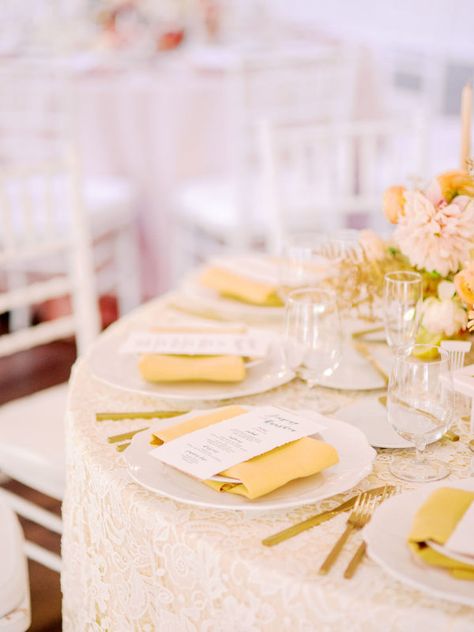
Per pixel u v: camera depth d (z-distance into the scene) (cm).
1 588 136
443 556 89
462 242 129
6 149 367
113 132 370
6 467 189
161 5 425
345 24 536
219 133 367
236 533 102
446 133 431
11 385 354
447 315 132
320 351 126
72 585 133
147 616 111
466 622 86
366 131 270
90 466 119
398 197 138
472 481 105
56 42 418
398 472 114
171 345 147
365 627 89
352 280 150
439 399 107
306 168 350
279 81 323
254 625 97
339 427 122
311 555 97
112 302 434
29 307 420
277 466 107
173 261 384
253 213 339
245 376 144
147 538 107
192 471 107
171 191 371
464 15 482
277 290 177
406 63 495
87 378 149
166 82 359
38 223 332
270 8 494
